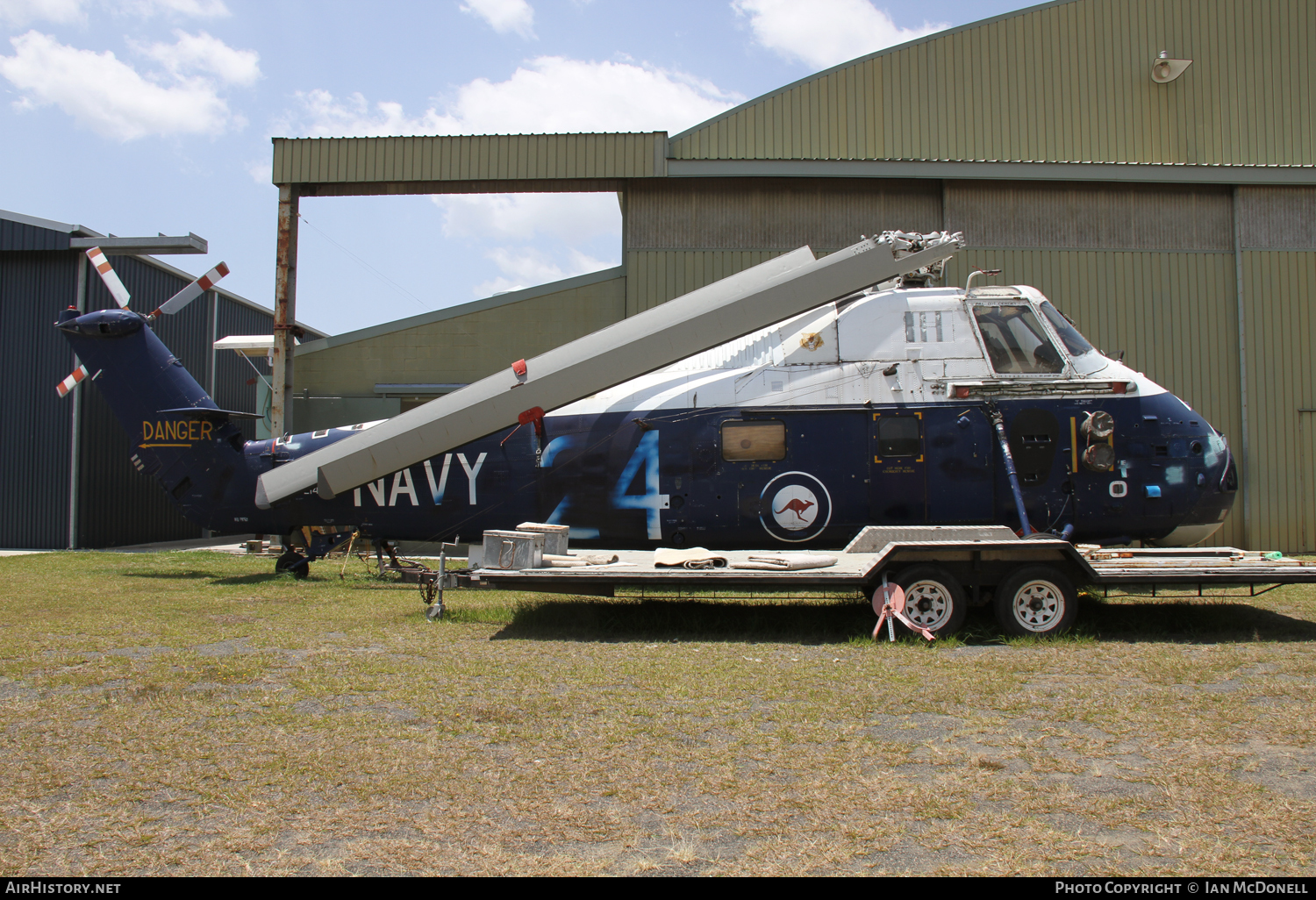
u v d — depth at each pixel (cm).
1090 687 516
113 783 368
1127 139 1541
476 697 498
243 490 1062
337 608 849
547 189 1544
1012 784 359
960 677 540
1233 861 289
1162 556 740
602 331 828
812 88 1559
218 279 1130
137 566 1245
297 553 1111
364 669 570
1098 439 803
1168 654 613
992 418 810
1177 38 1551
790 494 835
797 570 706
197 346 1967
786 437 839
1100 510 810
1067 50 1553
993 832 314
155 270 1811
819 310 871
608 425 887
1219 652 617
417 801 346
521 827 321
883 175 1473
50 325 1597
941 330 838
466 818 330
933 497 816
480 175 1491
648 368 813
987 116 1548
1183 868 284
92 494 1623
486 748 409
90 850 304
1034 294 848
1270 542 1458
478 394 834
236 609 840
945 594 684
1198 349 1488
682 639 686
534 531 816
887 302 855
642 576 717
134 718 460
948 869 284
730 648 646
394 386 1557
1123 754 397
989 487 812
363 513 984
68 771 382
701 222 1519
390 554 1033
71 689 522
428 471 951
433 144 1491
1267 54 1552
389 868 287
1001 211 1499
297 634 700
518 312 1552
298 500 1016
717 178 1505
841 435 830
